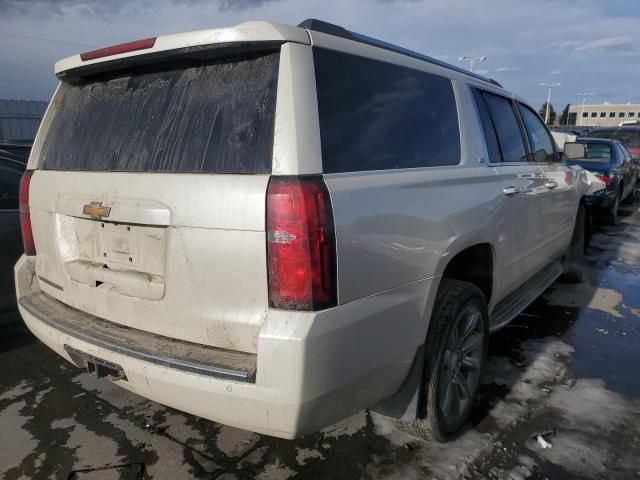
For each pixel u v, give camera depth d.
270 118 1.95
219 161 2.04
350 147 2.14
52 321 2.49
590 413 3.08
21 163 4.24
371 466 2.60
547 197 4.16
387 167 2.33
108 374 2.28
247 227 1.90
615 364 3.75
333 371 1.91
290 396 1.83
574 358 3.84
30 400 3.23
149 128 2.32
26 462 2.62
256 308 1.92
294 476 2.53
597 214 9.57
